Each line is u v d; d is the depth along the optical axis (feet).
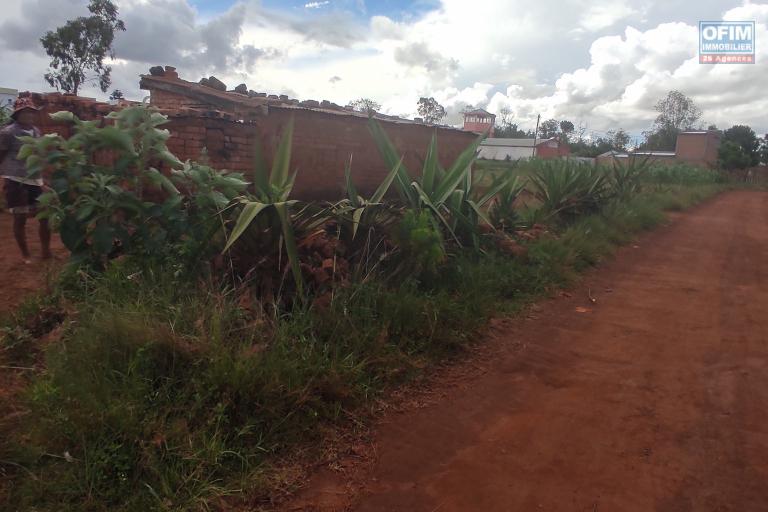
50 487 8.71
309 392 11.60
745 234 42.01
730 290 23.61
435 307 16.28
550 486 9.91
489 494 9.70
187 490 9.03
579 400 13.17
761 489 9.77
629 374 14.64
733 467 10.43
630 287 23.81
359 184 27.30
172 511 8.61
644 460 10.69
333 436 11.18
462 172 21.85
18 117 18.61
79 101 24.11
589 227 32.27
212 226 15.01
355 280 15.93
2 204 28.78
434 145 21.75
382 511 9.27
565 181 35.32
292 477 9.97
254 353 11.62
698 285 24.45
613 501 9.49
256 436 10.54
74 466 9.07
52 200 15.83
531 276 22.17
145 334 11.44
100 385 10.39
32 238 23.20
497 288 20.24
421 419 12.21
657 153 208.03
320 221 16.51
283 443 10.62
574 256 25.67
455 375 14.39
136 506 8.63
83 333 11.84
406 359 14.12
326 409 11.64
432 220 18.60
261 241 15.56
